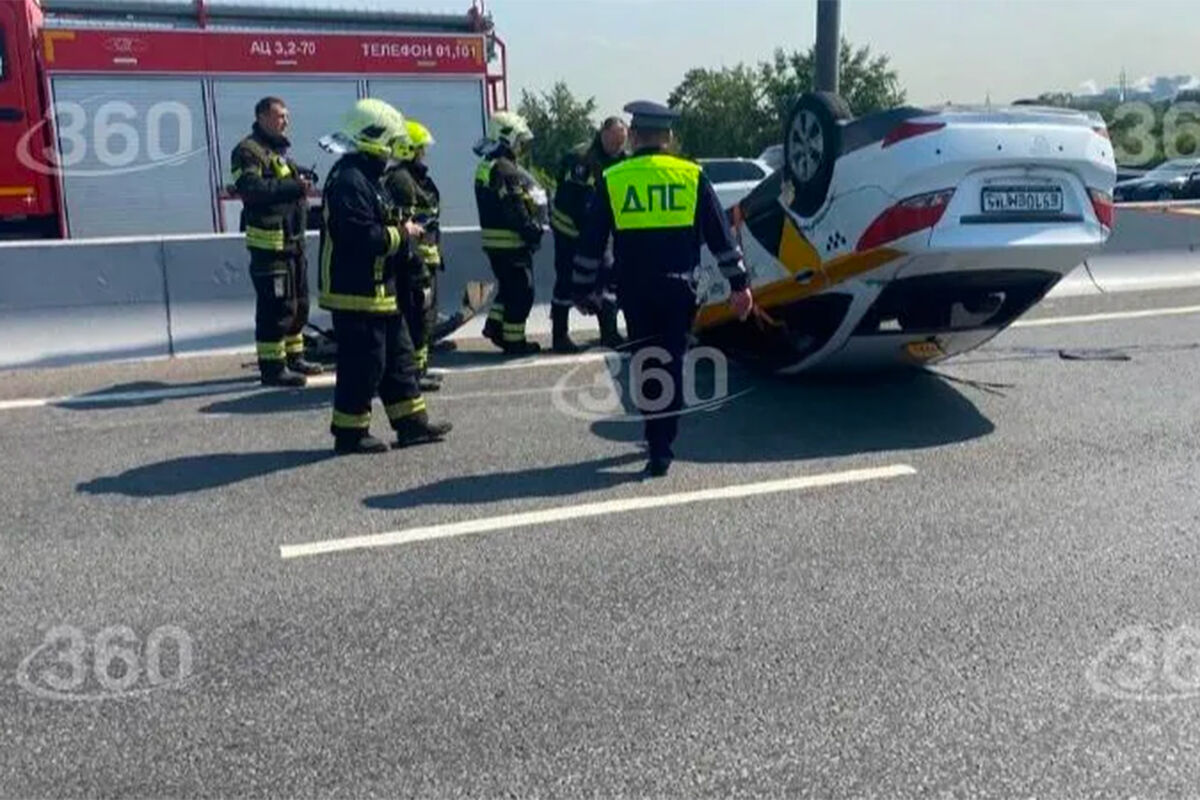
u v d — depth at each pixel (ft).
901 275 17.44
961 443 18.01
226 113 41.96
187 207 41.81
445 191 46.32
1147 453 17.29
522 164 26.78
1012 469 16.61
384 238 16.99
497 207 24.67
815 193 18.60
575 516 14.83
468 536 14.14
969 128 16.61
